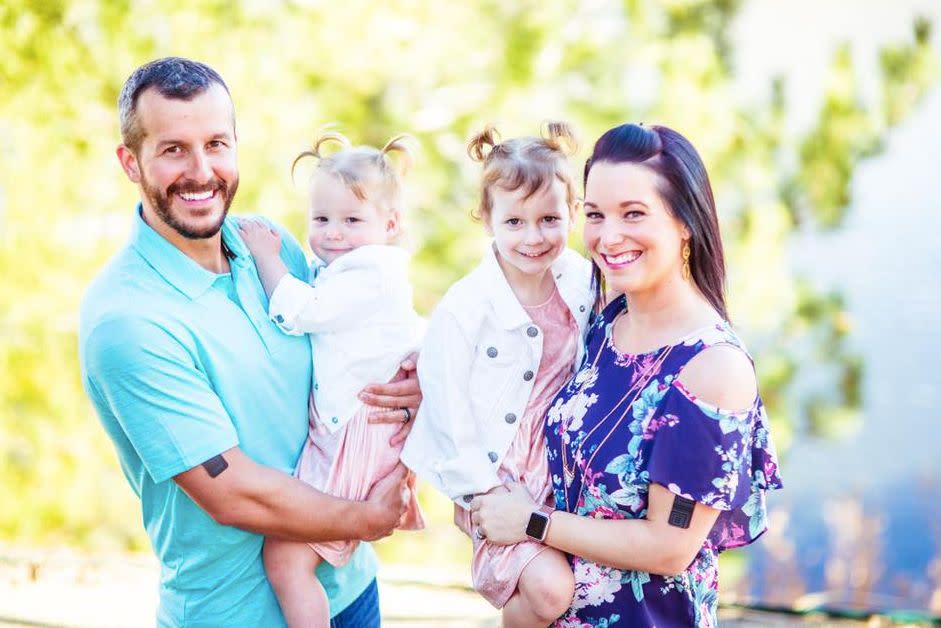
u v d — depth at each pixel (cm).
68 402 591
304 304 249
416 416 261
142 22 559
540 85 584
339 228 280
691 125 546
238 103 550
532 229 249
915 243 779
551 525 227
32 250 575
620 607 226
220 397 236
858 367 571
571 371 256
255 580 245
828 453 735
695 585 227
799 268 621
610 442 223
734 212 555
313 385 256
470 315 250
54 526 599
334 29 572
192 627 243
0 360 585
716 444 212
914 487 698
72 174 573
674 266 223
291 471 250
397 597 391
